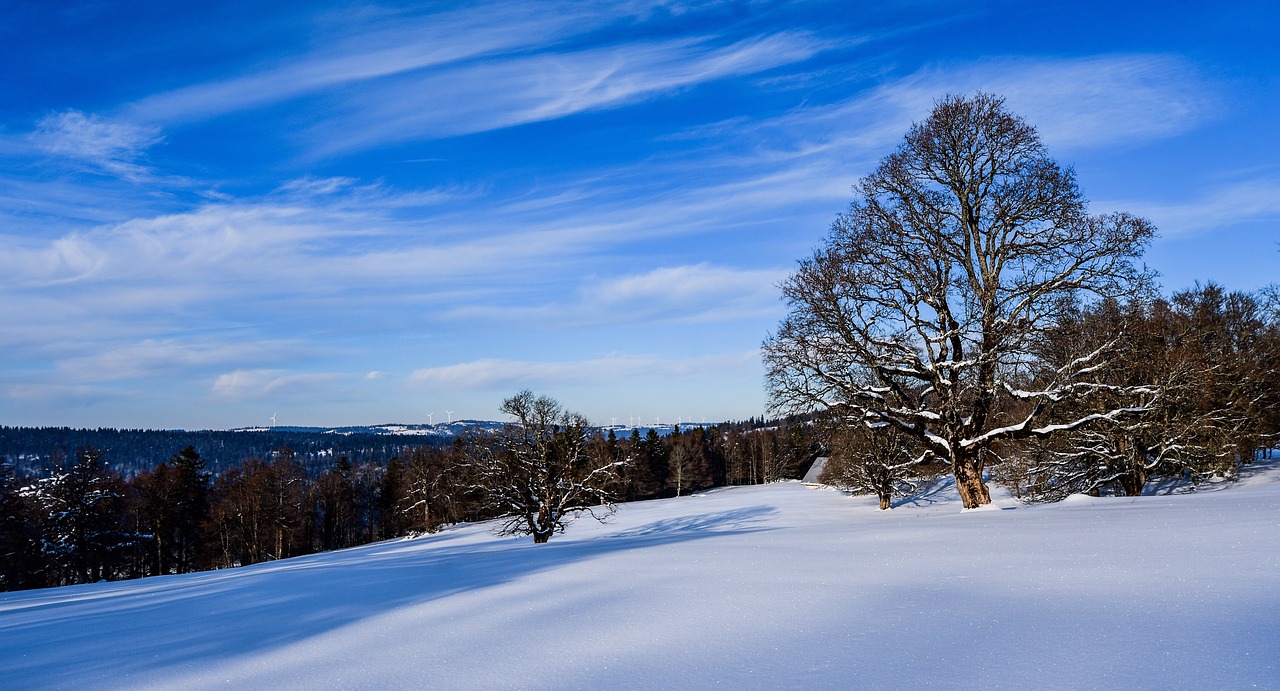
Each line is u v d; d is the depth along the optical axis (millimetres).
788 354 21828
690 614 6203
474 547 38812
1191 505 12508
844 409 22125
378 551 51344
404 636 6207
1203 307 33312
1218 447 27453
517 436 37094
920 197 21891
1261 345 32281
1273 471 28672
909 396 22656
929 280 21766
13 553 51938
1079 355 21422
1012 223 21000
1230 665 3727
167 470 68812
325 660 5492
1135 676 3705
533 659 5012
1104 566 6918
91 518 57812
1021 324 20406
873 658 4430
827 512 46469
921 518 16891
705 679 4211
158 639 7438
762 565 8984
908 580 7133
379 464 130125
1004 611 5465
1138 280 19547
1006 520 12664
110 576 62094
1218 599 5188
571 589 8227
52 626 9766
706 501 77250
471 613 7113
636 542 16750
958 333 20766
